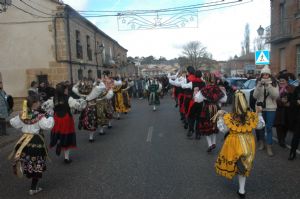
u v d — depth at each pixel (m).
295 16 20.55
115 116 14.87
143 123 12.73
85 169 6.82
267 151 7.45
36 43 21.94
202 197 5.08
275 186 5.46
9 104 11.79
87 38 28.27
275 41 22.89
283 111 7.88
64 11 21.77
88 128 9.32
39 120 5.49
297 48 20.84
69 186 5.84
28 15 21.73
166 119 13.67
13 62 22.11
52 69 21.94
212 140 7.69
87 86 9.14
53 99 7.30
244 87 16.19
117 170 6.61
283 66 23.09
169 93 31.23
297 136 6.83
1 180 6.41
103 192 5.46
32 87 12.98
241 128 4.97
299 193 5.13
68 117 7.30
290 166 6.54
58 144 7.25
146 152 7.96
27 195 5.52
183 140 9.20
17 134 11.19
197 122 9.18
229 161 4.96
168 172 6.34
